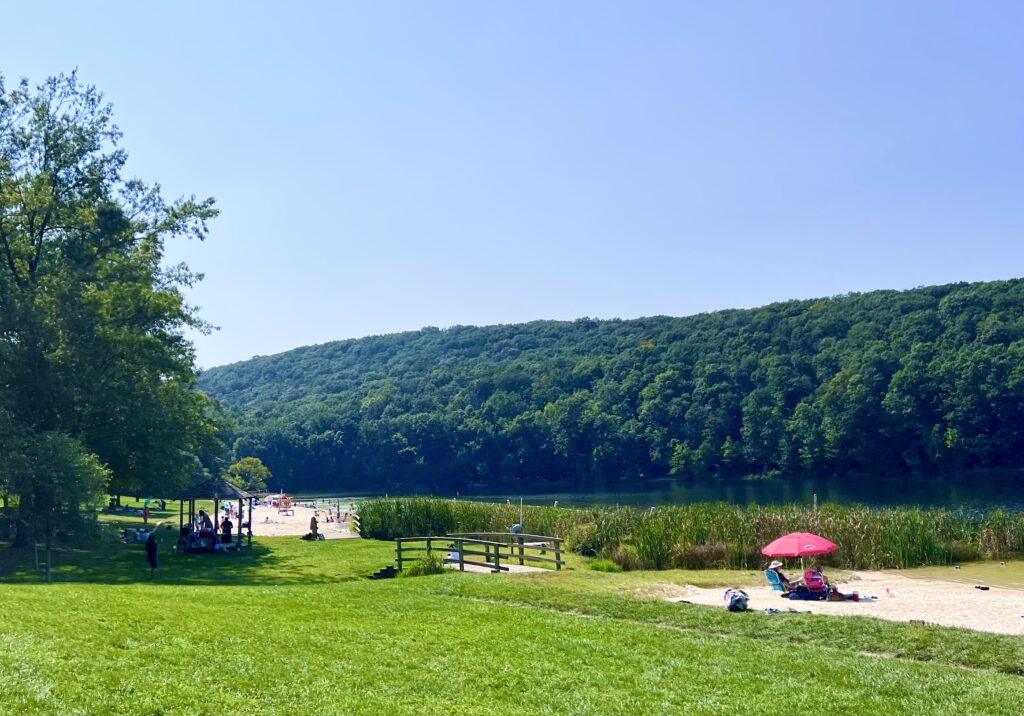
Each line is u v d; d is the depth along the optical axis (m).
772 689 11.62
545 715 10.42
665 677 12.15
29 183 33.00
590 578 23.66
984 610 19.08
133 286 34.91
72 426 32.88
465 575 22.91
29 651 11.10
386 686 11.18
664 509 33.88
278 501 76.06
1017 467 89.12
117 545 35.66
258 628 14.10
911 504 65.00
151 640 12.56
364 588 20.53
